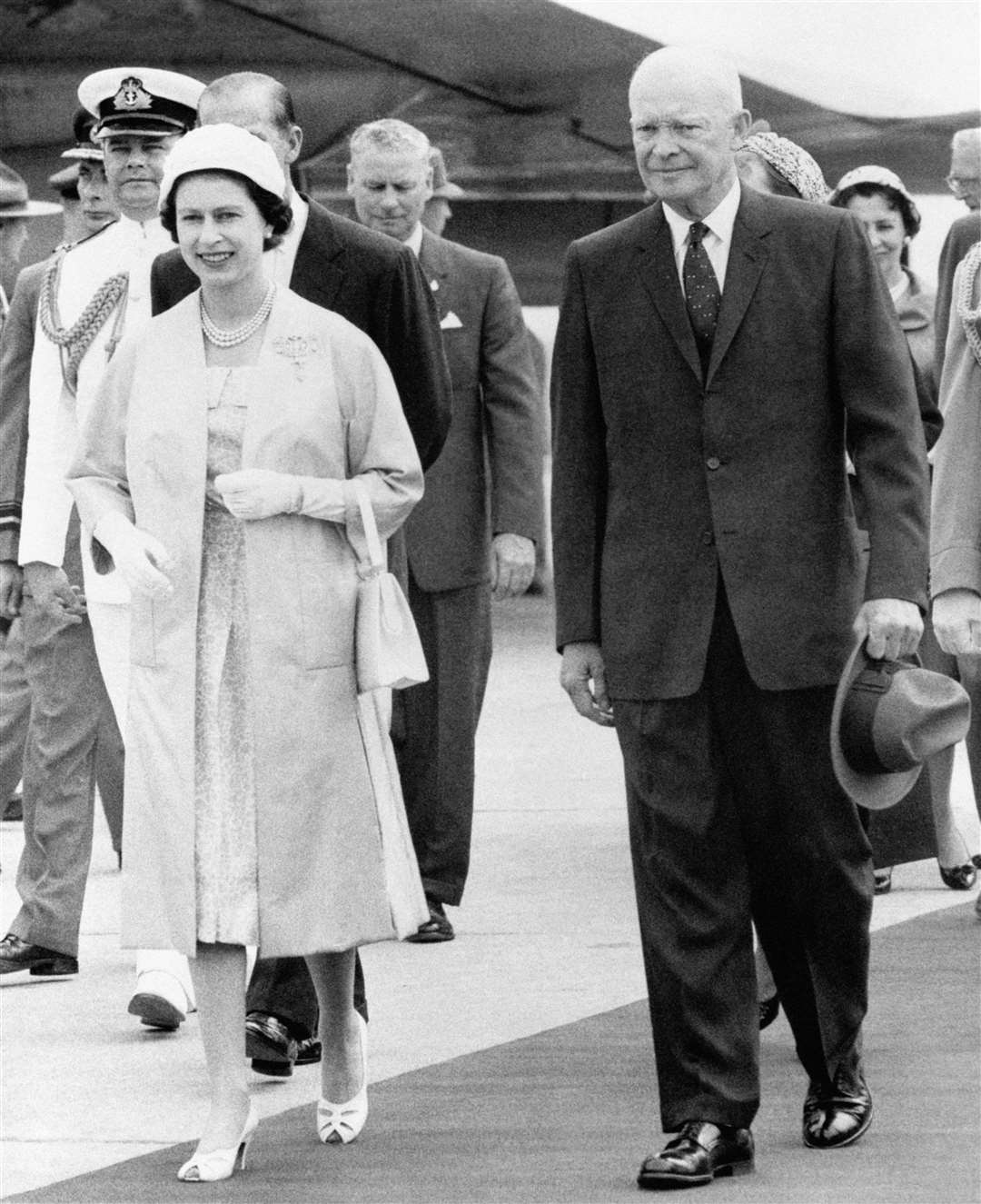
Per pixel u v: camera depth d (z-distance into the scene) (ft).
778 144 29.94
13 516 31.83
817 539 22.59
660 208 22.94
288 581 22.79
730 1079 22.48
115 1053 28.09
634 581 22.90
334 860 22.81
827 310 22.59
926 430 35.09
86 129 36.45
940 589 26.50
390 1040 28.25
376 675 22.91
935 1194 21.56
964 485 26.58
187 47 64.49
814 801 22.70
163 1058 27.84
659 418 22.75
